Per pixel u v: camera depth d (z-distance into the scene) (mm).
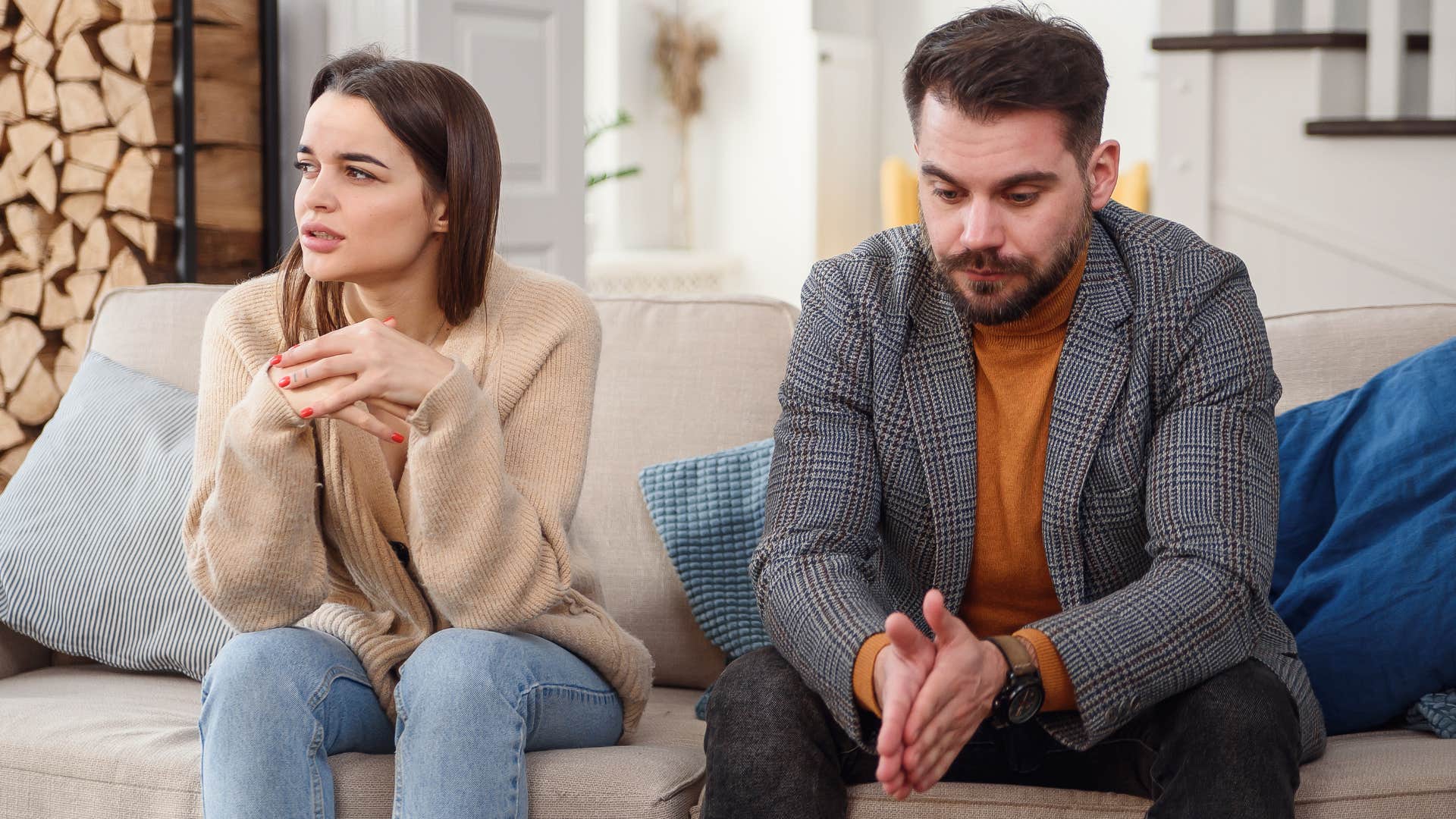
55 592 1789
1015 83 1235
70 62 2584
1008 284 1295
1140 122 5898
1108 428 1358
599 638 1482
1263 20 3354
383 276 1442
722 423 1859
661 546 1839
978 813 1270
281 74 2881
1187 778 1166
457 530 1356
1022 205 1269
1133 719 1283
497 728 1288
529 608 1386
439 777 1257
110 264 2600
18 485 1888
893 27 6680
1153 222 1430
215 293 2076
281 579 1379
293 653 1326
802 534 1370
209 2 2637
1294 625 1539
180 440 1882
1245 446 1316
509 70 3076
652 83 6367
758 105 6391
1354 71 3348
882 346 1423
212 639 1743
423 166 1413
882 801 1285
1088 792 1280
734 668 1350
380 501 1479
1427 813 1223
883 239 1520
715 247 6586
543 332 1513
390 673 1447
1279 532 1625
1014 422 1396
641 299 1974
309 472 1369
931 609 1124
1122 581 1405
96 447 1894
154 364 2021
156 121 2574
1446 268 3189
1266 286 3404
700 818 1299
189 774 1409
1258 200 3377
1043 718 1229
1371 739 1429
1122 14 5906
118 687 1733
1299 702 1312
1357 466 1595
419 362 1341
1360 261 3287
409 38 2832
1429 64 3301
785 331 1892
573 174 3254
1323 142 3297
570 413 1500
